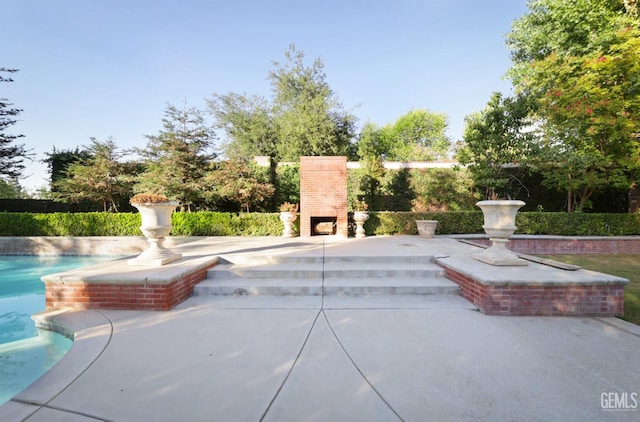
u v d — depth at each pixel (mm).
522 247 10641
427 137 36531
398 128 36344
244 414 2016
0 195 28125
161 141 13336
